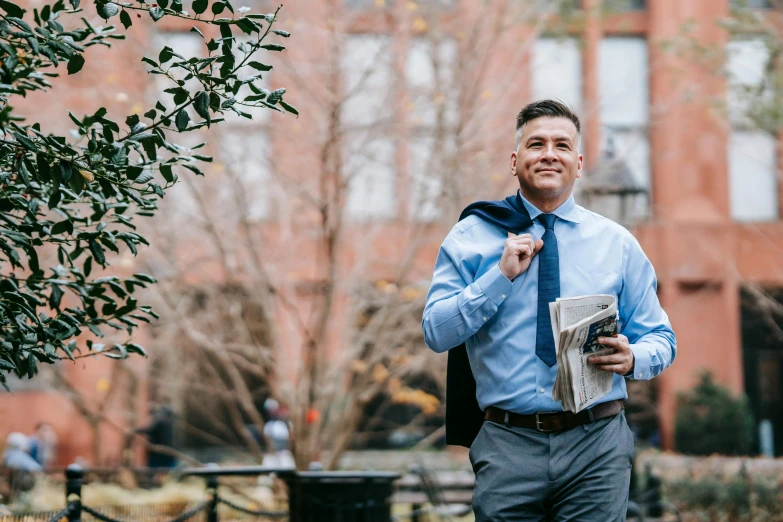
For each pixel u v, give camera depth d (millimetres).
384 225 13234
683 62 17875
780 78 13328
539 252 3410
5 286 3625
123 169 3471
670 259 21797
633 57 20578
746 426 20812
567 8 14219
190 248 12891
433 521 11062
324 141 11180
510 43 13766
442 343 3324
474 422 3637
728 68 14945
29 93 12367
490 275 3271
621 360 3238
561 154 3434
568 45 15633
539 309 3344
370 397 11039
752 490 11781
